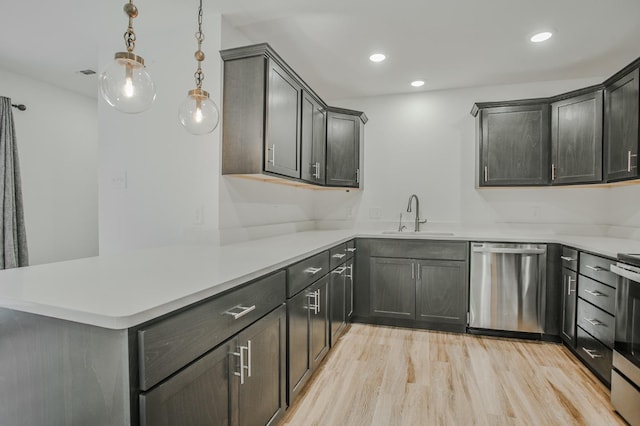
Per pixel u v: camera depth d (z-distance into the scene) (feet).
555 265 9.09
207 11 7.21
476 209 11.46
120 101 4.22
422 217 11.98
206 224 7.57
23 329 3.17
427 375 7.28
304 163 9.14
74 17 7.48
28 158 11.25
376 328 10.20
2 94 10.52
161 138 7.96
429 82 11.05
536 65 9.68
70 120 12.57
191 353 3.39
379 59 9.43
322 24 7.73
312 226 12.80
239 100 7.23
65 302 3.04
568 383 6.97
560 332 8.94
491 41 8.37
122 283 3.76
